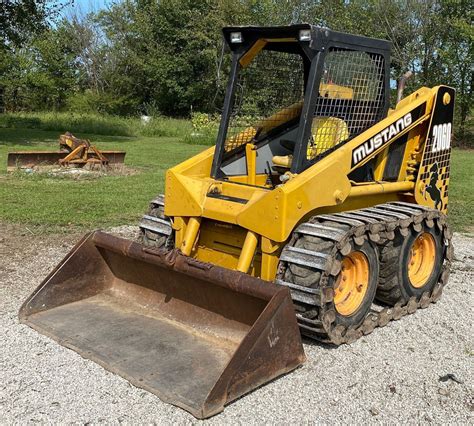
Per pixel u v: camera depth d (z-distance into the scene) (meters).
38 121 27.11
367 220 4.73
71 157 13.41
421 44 26.53
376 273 4.93
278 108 5.65
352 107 5.16
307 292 4.33
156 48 38.09
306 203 4.54
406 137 5.70
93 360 4.23
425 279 5.62
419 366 4.45
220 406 3.68
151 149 19.47
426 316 5.45
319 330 4.43
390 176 5.67
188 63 37.25
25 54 36.19
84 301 5.12
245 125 5.53
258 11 34.66
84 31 41.53
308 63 5.62
